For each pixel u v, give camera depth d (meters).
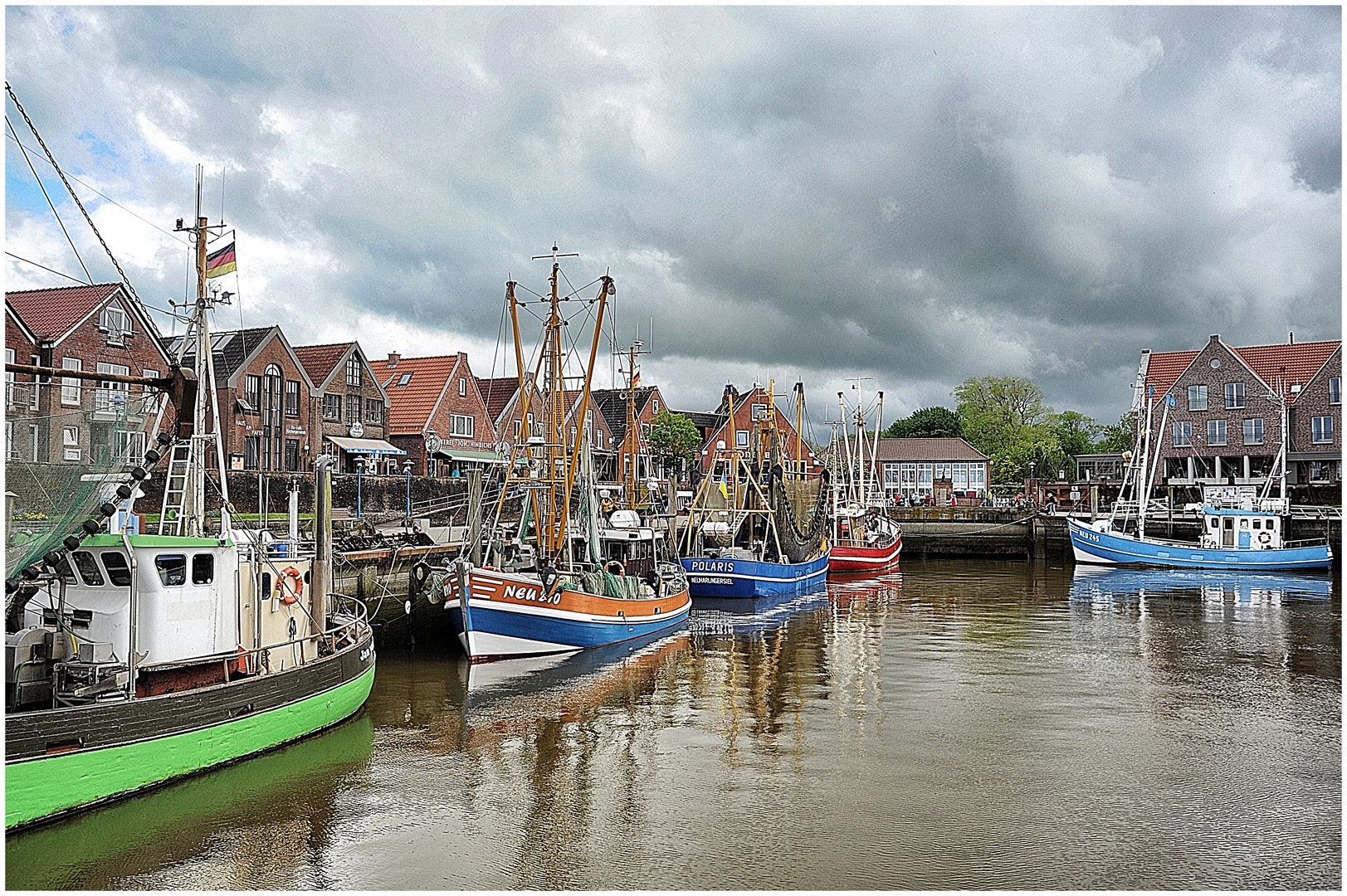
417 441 62.38
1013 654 27.83
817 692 22.50
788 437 90.25
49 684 13.36
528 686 22.78
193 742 14.38
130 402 15.15
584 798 14.94
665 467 76.19
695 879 12.00
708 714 20.25
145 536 14.30
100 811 13.12
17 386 13.77
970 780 15.94
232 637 15.69
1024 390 109.94
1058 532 63.53
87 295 43.53
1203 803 14.93
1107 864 12.63
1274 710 20.80
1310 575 51.31
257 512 40.31
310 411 53.94
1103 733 18.89
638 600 29.50
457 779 15.77
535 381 29.02
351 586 28.22
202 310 16.75
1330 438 64.94
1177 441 69.81
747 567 41.25
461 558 25.52
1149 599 41.41
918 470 101.44
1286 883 12.09
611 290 29.20
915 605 39.78
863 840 13.34
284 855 12.61
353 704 18.70
